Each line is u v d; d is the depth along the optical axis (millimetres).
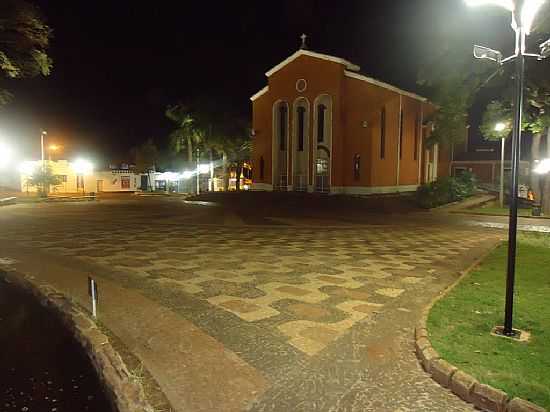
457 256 11508
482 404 4035
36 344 6082
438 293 7816
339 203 28484
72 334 6168
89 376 5168
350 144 31781
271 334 5746
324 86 32312
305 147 34000
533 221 21109
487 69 22047
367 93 31047
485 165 44688
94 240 13938
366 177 31156
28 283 8461
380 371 4746
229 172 53906
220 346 5348
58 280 8562
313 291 7836
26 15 16000
